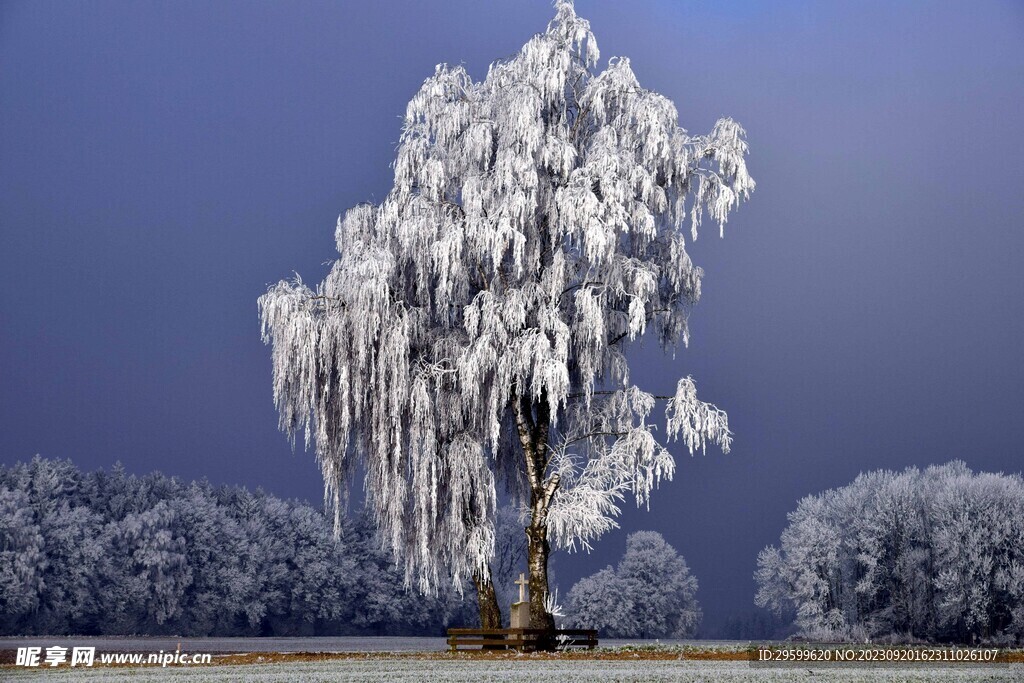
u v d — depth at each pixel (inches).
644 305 1510.8
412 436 1437.0
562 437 1582.2
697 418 1461.6
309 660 1422.2
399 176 1523.1
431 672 1141.1
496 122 1504.7
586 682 1008.2
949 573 3117.6
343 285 1469.0
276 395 1444.4
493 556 1496.1
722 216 1526.8
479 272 1530.5
